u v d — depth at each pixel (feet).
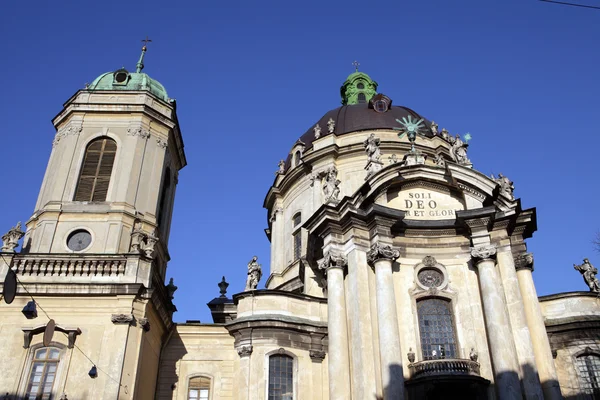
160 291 74.13
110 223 76.84
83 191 79.92
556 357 73.67
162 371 76.23
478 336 70.85
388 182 78.23
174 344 78.33
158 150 86.22
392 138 103.35
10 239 70.95
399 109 116.16
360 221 75.51
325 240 76.43
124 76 92.99
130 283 67.26
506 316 68.44
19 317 65.82
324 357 74.43
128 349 64.59
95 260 69.62
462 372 65.51
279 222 107.34
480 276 71.77
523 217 76.79
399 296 73.77
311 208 98.02
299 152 109.50
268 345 72.84
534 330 69.05
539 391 63.67
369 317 69.21
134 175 81.41
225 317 94.79
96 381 62.13
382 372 64.95
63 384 62.03
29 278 68.28
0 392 61.52
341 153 100.42
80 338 64.85
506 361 64.95
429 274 75.92
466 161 84.12
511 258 73.05
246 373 71.26
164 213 88.69
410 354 68.33
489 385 66.49
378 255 72.13
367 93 142.82
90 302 66.85
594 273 82.74
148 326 68.18
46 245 74.69
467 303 73.36
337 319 69.87
